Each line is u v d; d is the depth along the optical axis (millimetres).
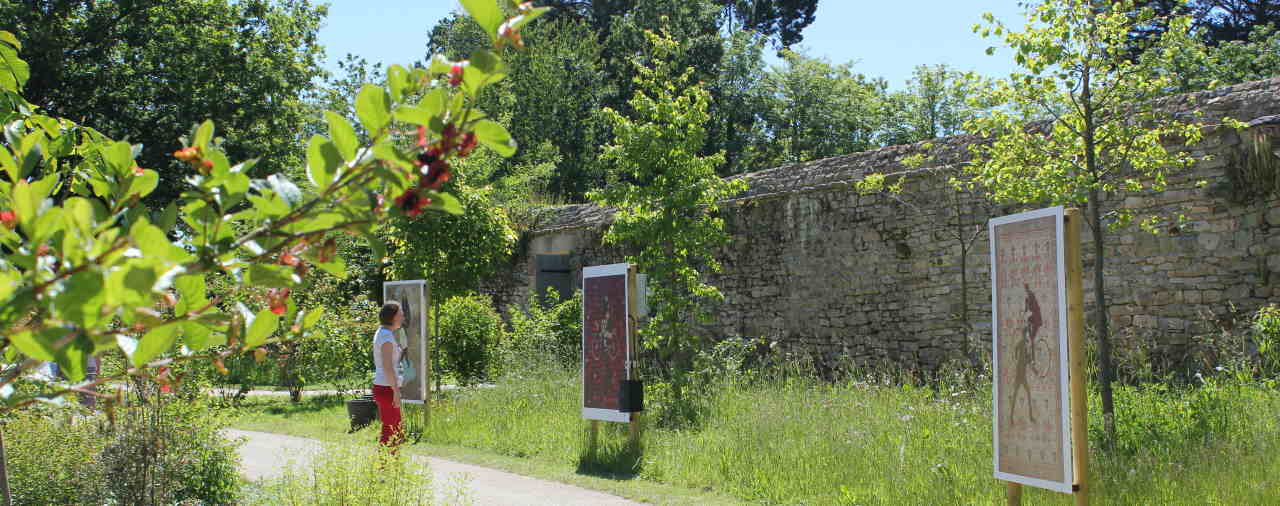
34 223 1423
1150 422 7641
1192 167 11672
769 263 16719
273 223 1724
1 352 2162
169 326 1679
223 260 1744
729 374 11656
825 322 15758
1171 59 8422
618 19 37781
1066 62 8289
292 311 2080
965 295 13047
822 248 15875
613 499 7031
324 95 23266
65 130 3076
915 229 14508
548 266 21109
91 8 18938
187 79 19641
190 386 6469
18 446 5777
